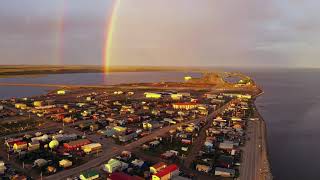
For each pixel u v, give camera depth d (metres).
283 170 62.78
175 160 63.81
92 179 53.25
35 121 97.69
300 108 140.62
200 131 89.25
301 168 63.97
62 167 58.75
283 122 109.00
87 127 89.50
